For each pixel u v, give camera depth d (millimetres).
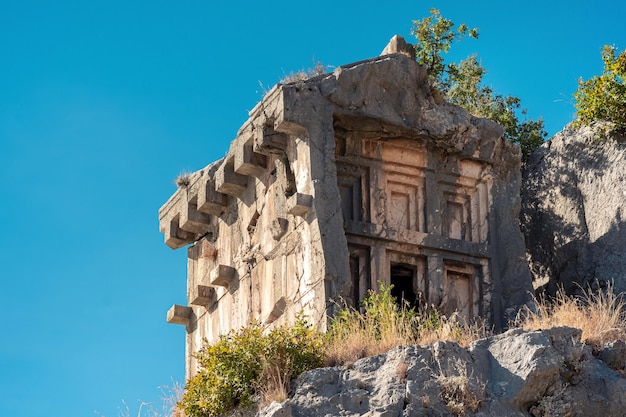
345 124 24172
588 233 27188
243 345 19047
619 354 17609
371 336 19531
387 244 24297
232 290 25781
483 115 31609
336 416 17125
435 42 31734
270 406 17578
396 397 16922
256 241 25078
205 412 18922
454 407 16734
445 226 25141
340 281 22188
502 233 25531
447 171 25406
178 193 27984
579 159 27844
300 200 22688
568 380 17156
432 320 22156
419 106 24781
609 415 16953
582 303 25844
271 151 24188
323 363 18719
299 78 24266
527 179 29000
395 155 24938
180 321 27766
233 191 25969
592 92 27016
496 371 17234
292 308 23016
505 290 25156
